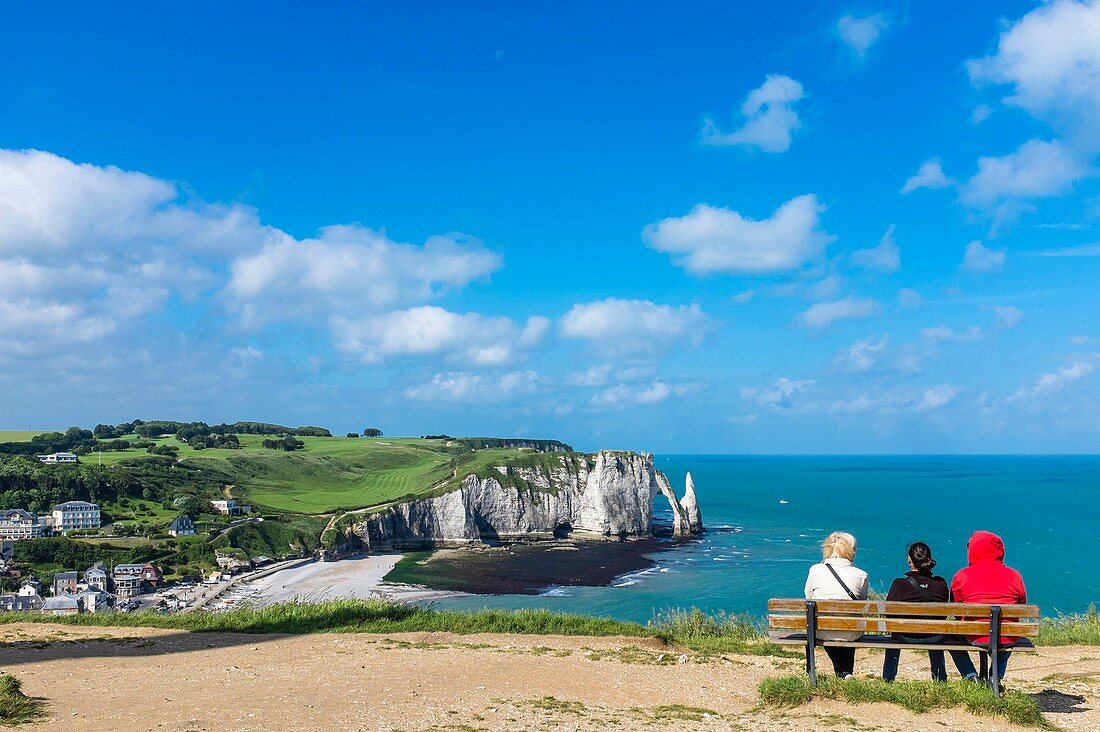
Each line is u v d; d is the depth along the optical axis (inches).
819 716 322.3
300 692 362.0
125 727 293.6
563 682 396.2
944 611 337.1
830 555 382.3
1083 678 415.5
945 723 308.5
